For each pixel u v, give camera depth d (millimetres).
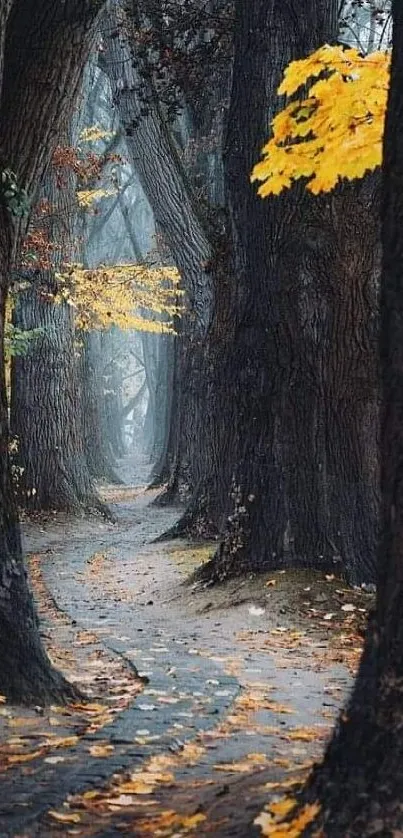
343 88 7824
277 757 5383
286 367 11773
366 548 11531
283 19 11602
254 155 11742
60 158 21562
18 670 6848
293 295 11656
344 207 11422
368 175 11359
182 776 5035
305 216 11438
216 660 8516
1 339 7480
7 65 7738
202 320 18047
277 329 11750
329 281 11547
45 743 5680
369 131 7832
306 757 5348
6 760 5281
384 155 3965
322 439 11703
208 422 18359
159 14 14125
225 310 17250
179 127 25484
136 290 24891
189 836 3857
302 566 11609
